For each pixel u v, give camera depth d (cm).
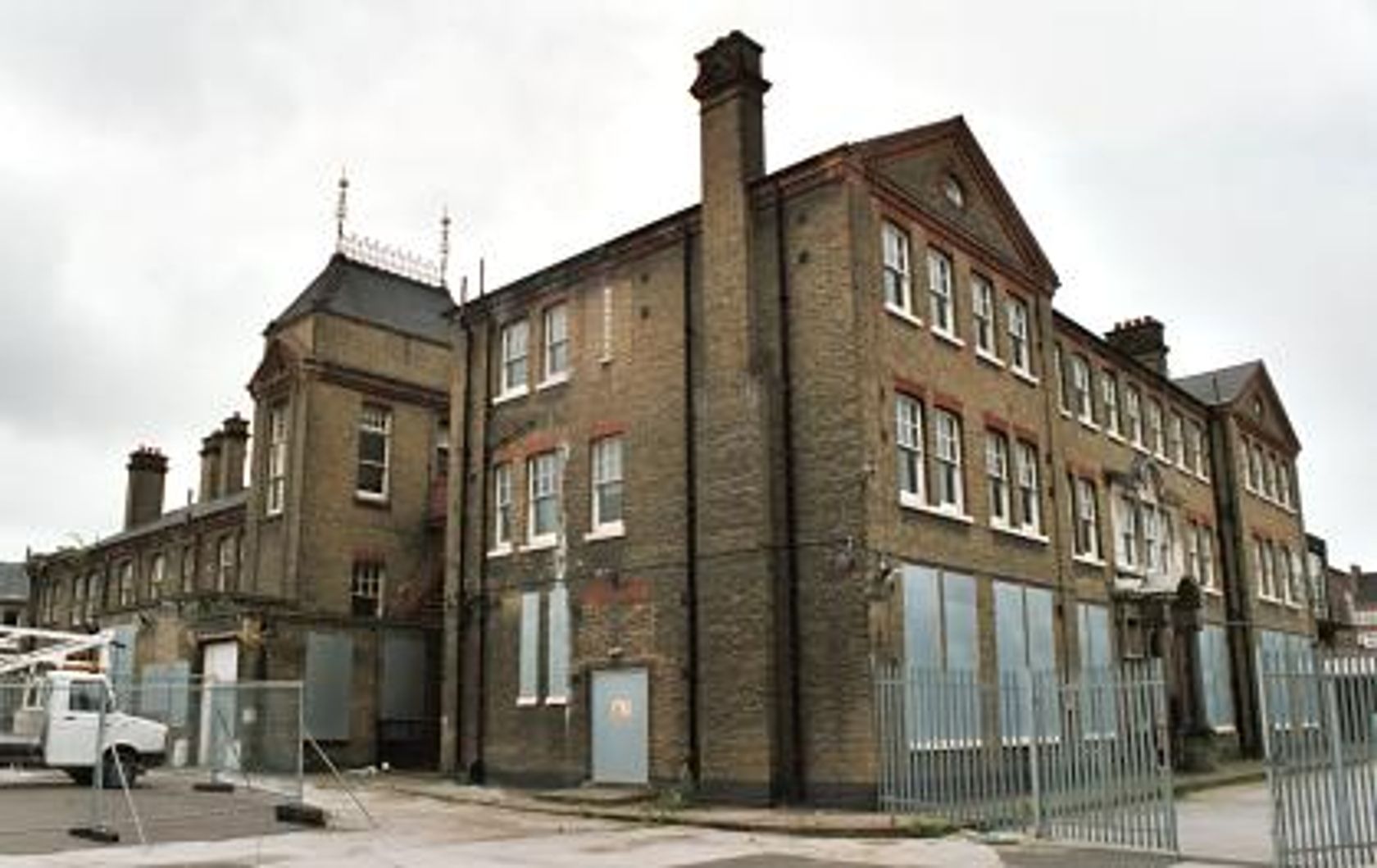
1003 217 2638
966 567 2245
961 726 1930
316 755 2883
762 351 2166
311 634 2966
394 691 3116
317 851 1520
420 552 3388
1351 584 7094
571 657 2395
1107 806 1622
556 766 2378
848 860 1451
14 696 2338
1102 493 2973
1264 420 4166
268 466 3331
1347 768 1335
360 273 3497
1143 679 1636
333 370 3278
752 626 2056
